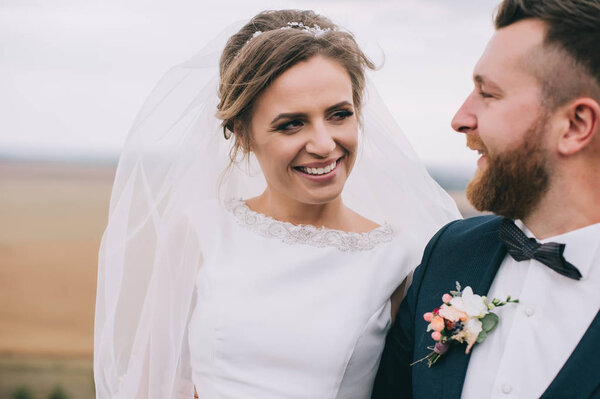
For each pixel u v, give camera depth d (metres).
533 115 1.39
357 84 1.94
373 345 1.92
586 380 1.29
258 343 1.86
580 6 1.32
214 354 1.89
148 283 2.12
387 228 2.13
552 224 1.45
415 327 1.73
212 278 1.96
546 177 1.42
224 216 2.11
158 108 2.18
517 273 1.54
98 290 2.16
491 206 1.49
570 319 1.39
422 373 1.62
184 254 2.08
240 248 2.01
